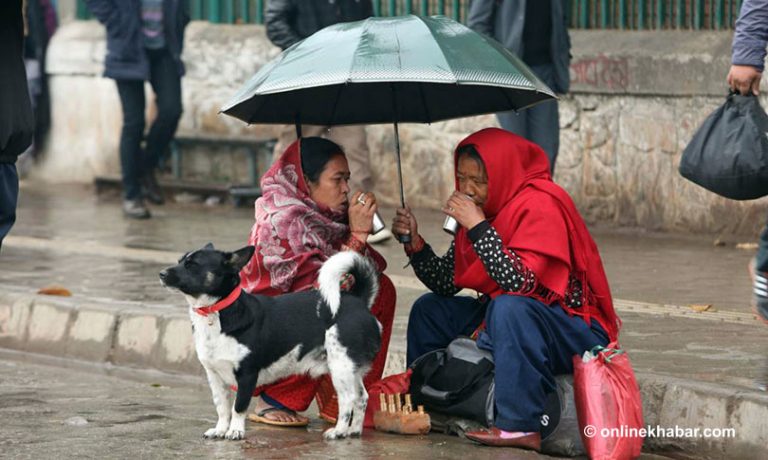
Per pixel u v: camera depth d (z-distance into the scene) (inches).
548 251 576.1
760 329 741.3
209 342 570.3
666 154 1115.9
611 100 1146.7
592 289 596.4
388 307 645.9
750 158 645.9
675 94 1101.1
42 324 847.7
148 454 572.1
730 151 650.8
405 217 640.4
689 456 584.4
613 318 605.0
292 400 625.9
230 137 1400.1
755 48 649.0
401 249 1058.7
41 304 853.8
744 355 670.5
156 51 1279.5
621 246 1063.6
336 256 580.7
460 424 603.5
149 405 687.7
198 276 557.0
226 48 1432.1
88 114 1555.1
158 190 1376.7
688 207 1106.1
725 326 750.5
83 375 776.3
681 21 1130.7
